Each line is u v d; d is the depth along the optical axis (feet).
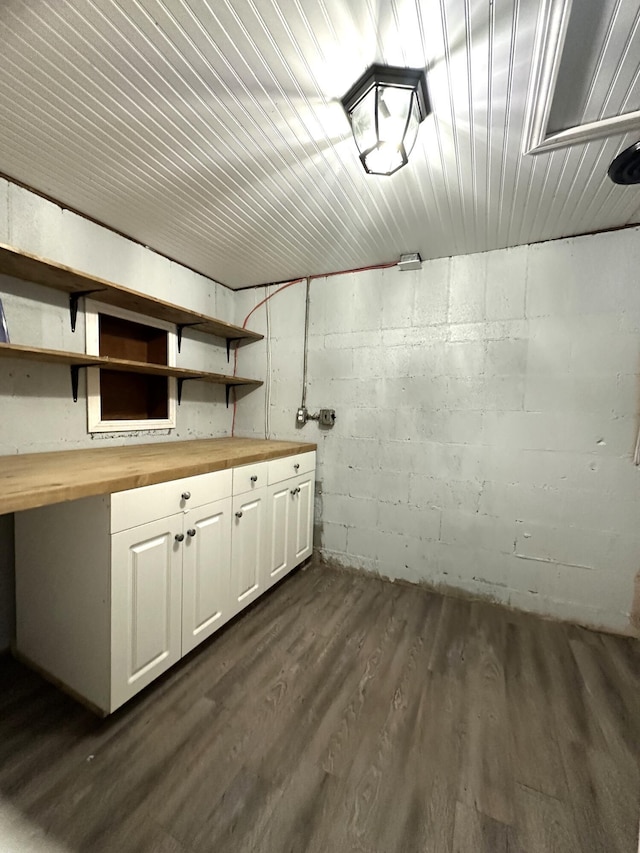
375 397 8.00
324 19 2.90
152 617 4.53
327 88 3.57
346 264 7.86
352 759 3.82
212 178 4.96
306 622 6.31
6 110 3.81
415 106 3.61
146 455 5.75
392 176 4.83
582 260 6.28
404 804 3.39
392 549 7.93
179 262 7.76
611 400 6.17
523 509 6.82
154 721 4.22
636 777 3.69
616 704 4.63
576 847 3.07
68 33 3.03
